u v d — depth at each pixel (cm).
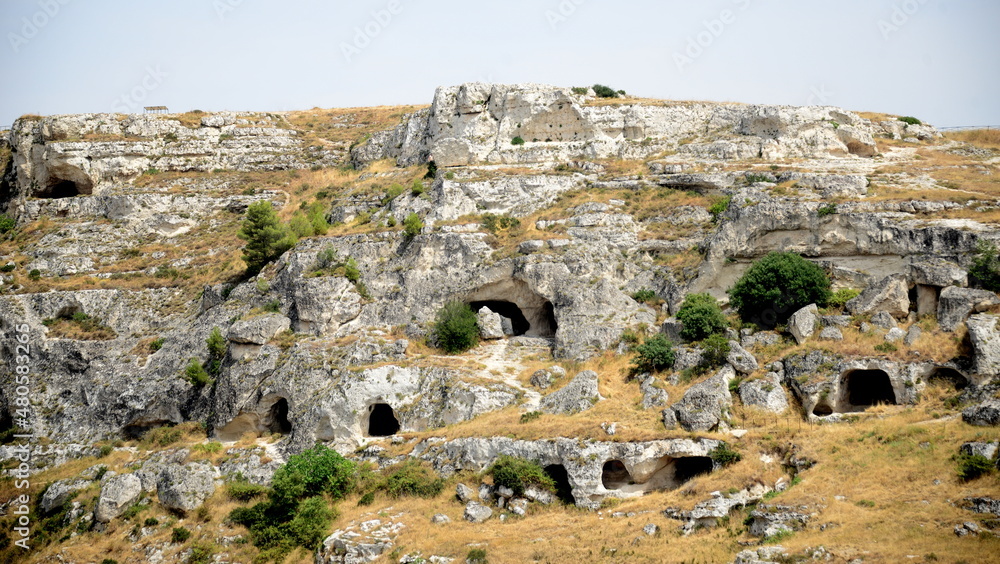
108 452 5856
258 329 5744
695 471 4212
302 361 5447
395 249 6353
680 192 6719
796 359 4497
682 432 4184
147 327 6856
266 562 4247
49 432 6216
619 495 4100
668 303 5634
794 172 6462
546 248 5962
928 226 4981
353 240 6419
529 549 3703
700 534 3600
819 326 4675
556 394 4797
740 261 5575
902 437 3803
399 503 4372
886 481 3556
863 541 3158
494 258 5988
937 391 4116
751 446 4038
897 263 5041
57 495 5412
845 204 5369
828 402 4272
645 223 6372
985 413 3712
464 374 5106
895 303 4594
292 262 6312
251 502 4841
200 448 5459
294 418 5241
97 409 6178
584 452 4175
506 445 4422
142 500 5072
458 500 4291
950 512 3231
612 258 5984
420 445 4744
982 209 5200
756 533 3459
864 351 4350
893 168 6706
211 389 5934
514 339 5769
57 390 6481
